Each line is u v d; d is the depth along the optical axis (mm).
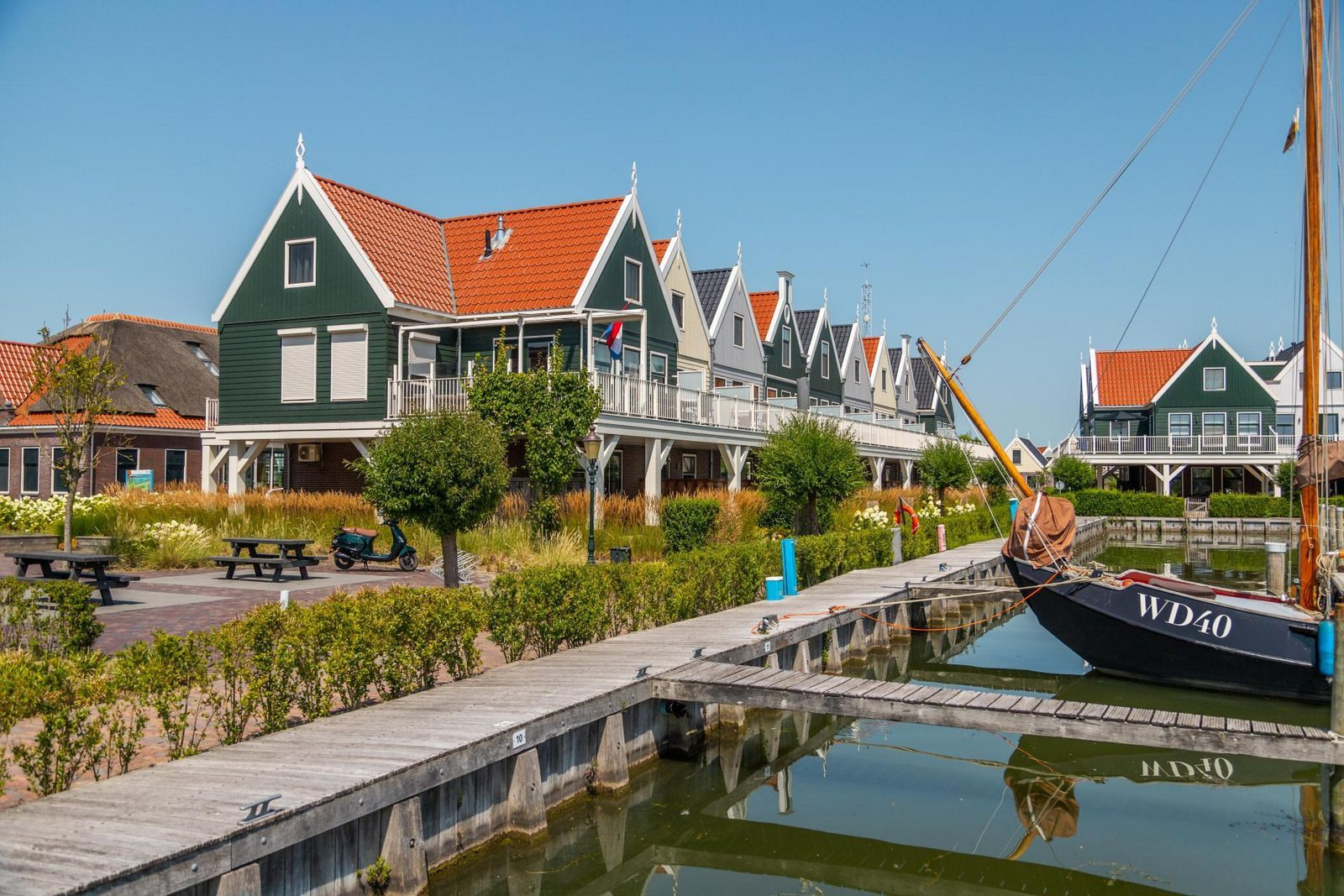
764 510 23359
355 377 25094
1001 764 11586
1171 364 62594
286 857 6430
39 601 11945
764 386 40688
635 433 24891
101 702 7332
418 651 9789
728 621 14758
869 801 10234
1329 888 8180
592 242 27453
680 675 10711
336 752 7559
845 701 10055
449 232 29469
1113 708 9672
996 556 26734
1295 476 15109
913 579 20875
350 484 26766
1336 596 13852
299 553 18109
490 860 8289
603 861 8648
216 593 15922
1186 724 9102
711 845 9055
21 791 7004
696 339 34438
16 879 5133
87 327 38000
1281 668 14000
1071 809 10094
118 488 26344
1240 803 10344
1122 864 8703
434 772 7398
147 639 11695
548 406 20719
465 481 15086
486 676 10547
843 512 28750
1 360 35562
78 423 22547
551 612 11930
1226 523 50719
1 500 22953
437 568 18078
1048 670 17016
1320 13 14406
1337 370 52031
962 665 17578
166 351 37906
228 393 26828
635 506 22594
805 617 15164
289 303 26031
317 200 25656
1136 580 15484
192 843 5645
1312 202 14672
